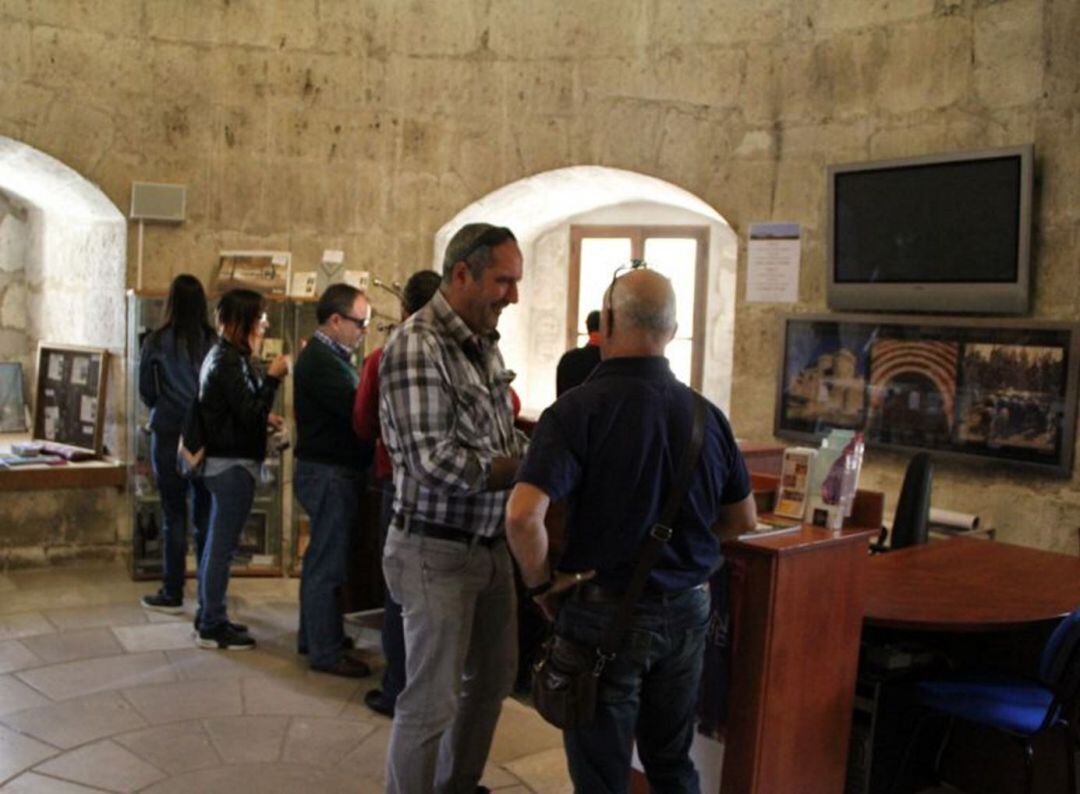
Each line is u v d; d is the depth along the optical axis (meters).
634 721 2.12
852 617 2.62
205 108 5.27
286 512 5.25
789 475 2.78
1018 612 2.77
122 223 5.22
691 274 6.31
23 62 4.93
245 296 4.06
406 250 5.50
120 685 3.70
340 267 5.32
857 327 4.61
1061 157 4.02
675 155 5.16
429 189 5.50
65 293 5.90
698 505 2.11
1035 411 4.03
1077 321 3.92
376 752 3.24
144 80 5.17
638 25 5.20
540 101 5.39
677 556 2.10
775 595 2.41
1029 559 3.47
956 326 4.27
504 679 2.65
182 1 5.20
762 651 2.42
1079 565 3.42
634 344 2.12
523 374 6.73
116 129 5.14
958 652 3.25
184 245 5.29
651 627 2.07
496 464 2.37
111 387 5.40
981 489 4.28
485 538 2.50
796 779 2.54
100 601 4.70
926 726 3.15
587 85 5.31
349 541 3.85
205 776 3.03
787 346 4.88
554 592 2.11
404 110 5.45
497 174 5.47
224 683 3.76
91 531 5.32
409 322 2.46
